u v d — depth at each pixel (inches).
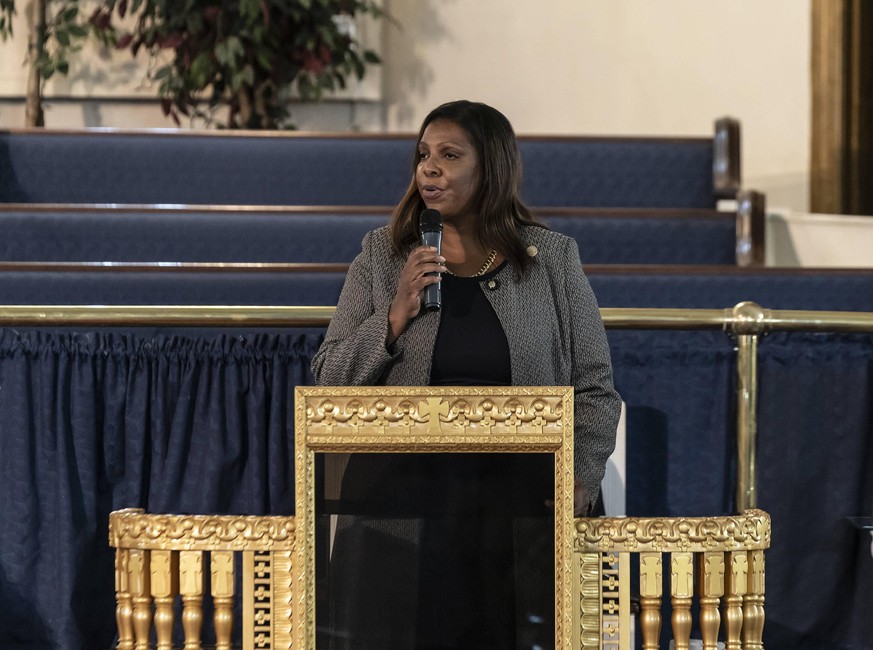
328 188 453.4
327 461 195.9
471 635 192.9
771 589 302.8
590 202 463.2
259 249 407.5
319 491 195.3
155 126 559.5
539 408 193.9
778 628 302.8
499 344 217.9
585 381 226.4
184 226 406.6
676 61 577.9
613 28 577.9
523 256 225.3
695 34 577.3
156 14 511.5
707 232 426.3
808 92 576.4
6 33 516.7
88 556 290.2
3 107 555.2
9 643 287.4
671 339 304.7
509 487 194.9
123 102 557.3
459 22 576.4
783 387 304.7
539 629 192.5
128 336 293.3
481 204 227.3
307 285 339.6
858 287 345.4
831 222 486.3
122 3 515.2
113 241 405.1
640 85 578.9
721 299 346.6
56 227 404.5
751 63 576.7
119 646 208.7
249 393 294.8
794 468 304.2
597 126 578.6
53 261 404.5
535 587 193.2
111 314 285.9
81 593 289.0
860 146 574.6
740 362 296.2
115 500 293.9
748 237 422.3
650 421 304.5
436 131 226.7
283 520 204.4
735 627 204.7
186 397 292.7
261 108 523.2
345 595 193.9
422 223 219.1
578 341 226.5
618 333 304.8
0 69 545.3
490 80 576.7
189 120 558.6
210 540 205.3
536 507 194.1
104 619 292.8
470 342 217.9
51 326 291.9
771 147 578.6
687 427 304.2
